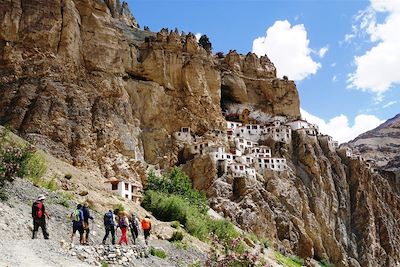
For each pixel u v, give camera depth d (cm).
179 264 3569
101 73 8831
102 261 2827
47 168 5238
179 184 7850
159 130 9675
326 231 10269
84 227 3117
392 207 12912
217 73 11181
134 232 3688
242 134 11494
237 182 9331
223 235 6184
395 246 11662
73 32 8544
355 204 11381
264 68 12900
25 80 7862
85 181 6072
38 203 2961
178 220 5978
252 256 2594
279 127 11412
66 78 8244
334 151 11975
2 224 2897
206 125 10438
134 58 10012
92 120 8012
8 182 3812
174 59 10494
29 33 8156
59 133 7438
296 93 12788
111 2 13075
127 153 8162
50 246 2794
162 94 10006
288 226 9275
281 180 10138
